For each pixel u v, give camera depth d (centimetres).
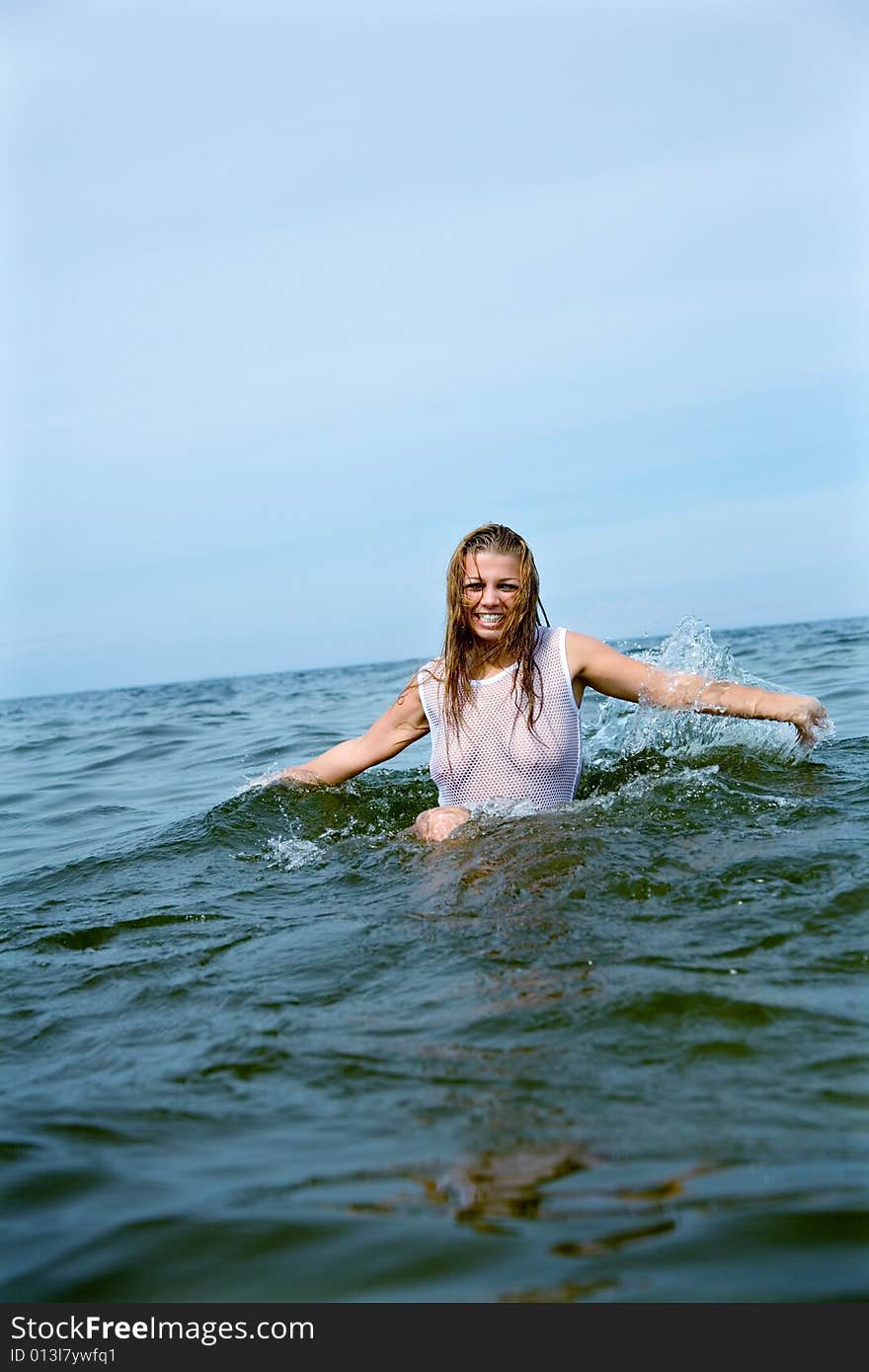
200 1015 253
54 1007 269
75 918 343
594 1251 151
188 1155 187
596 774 469
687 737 485
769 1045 206
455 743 428
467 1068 209
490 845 358
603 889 304
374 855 381
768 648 1346
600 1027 220
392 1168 176
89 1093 216
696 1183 164
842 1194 158
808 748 439
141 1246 162
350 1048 223
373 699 1169
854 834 331
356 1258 154
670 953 256
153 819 519
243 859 402
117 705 1784
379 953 279
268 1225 163
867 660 968
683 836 346
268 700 1373
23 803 626
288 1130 192
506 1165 174
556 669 424
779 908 277
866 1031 210
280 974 272
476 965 261
